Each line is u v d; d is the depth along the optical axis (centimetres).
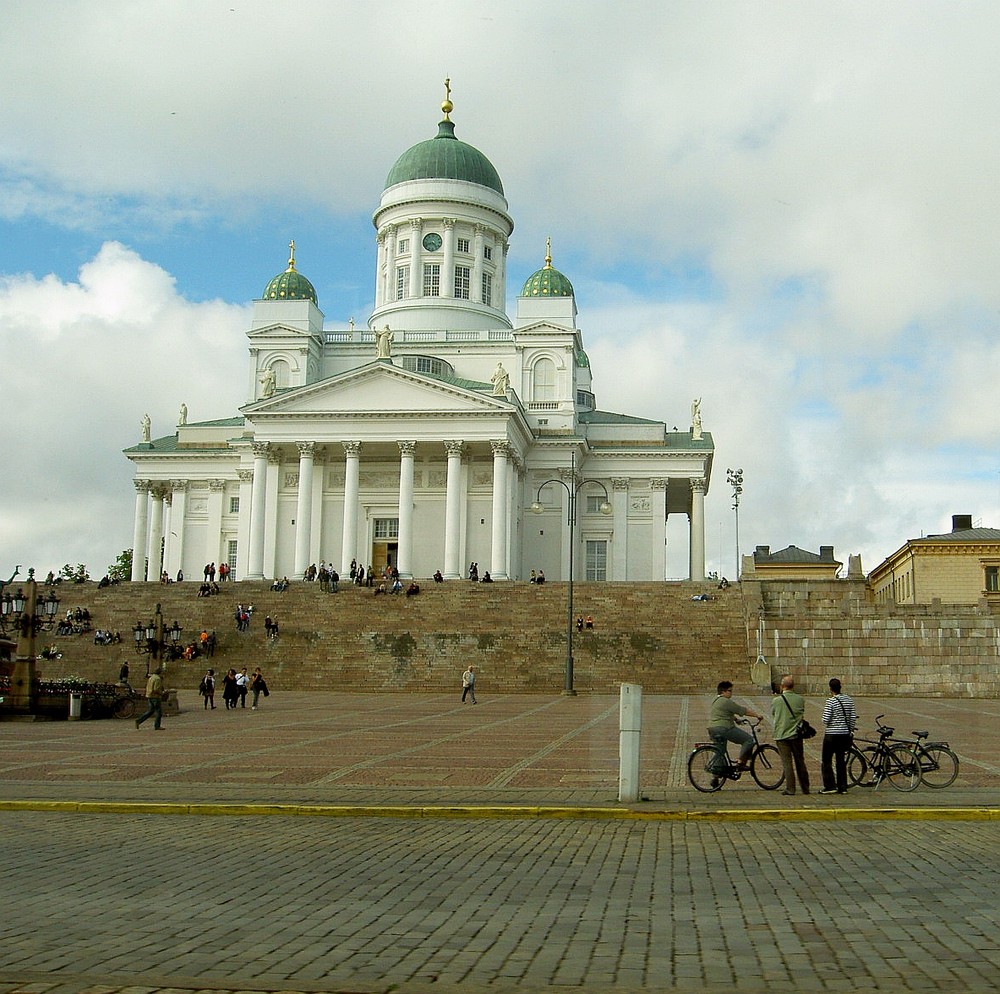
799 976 1193
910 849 1941
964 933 1357
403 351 11469
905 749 2662
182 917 1456
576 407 11819
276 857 1881
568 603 7375
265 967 1232
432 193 12312
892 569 13488
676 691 6738
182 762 3216
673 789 2664
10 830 2162
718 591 8256
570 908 1505
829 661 6838
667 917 1451
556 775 2916
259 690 5897
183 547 11656
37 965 1237
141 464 11719
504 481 10069
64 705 5019
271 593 8550
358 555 10612
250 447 11238
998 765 3125
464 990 1153
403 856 1891
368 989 1154
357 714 5228
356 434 10175
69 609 8188
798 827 2214
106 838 2072
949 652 6775
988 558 11825
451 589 8531
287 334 11375
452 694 6788
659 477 11231
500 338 11506
